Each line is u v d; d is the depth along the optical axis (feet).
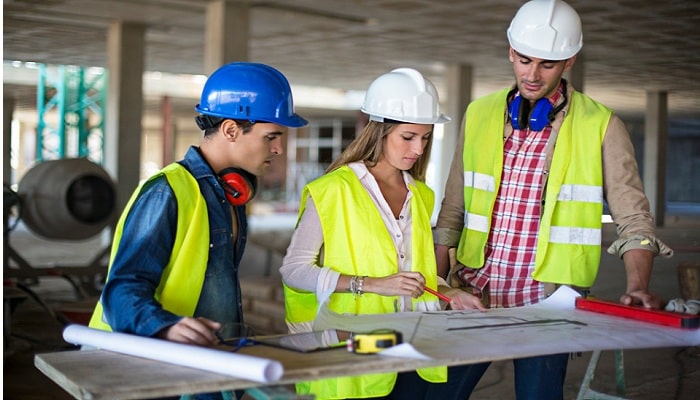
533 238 9.69
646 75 61.11
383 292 8.38
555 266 9.54
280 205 109.50
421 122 8.78
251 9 39.99
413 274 8.41
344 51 55.01
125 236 7.03
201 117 7.61
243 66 7.57
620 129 9.52
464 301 8.86
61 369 5.98
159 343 6.16
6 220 28.35
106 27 48.49
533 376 9.09
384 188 9.14
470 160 10.32
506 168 9.84
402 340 6.59
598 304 8.60
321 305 7.92
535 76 9.20
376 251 8.75
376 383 8.55
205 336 6.37
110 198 31.42
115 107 47.11
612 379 18.45
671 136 120.16
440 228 10.77
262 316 24.76
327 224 8.71
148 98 87.56
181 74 74.23
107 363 6.18
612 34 43.27
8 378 18.44
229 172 7.59
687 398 16.87
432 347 6.72
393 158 9.01
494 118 10.03
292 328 8.87
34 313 27.48
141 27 47.29
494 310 8.65
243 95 7.42
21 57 64.13
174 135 123.85
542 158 9.65
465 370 9.68
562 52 9.10
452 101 59.93
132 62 47.14
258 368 5.47
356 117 108.58
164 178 7.18
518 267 9.75
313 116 111.34
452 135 59.52
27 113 114.42
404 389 9.45
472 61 57.77
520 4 36.81
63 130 76.79
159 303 6.69
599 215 9.50
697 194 118.21
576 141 9.55
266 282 27.58
